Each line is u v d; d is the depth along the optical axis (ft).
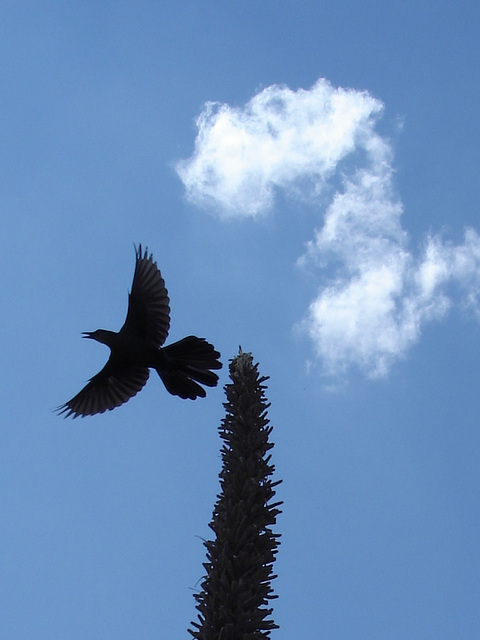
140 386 30.01
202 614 20.03
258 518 21.22
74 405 30.55
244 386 24.22
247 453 22.65
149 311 28.32
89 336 27.09
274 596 20.03
